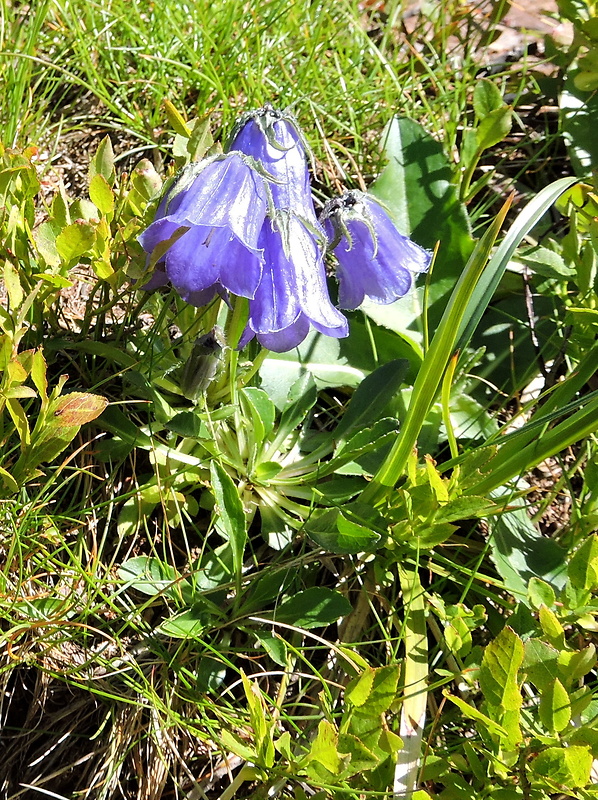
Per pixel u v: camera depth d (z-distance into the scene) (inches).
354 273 7.8
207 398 8.9
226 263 6.8
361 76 12.1
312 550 8.3
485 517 8.1
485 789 6.2
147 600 7.9
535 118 12.5
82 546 7.9
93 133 11.5
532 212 7.3
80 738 7.5
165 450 8.2
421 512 7.4
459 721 7.3
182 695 7.4
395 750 5.9
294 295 6.9
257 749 6.2
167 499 8.2
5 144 10.6
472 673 6.5
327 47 12.0
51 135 11.2
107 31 11.8
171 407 8.6
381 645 7.8
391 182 10.6
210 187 6.5
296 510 8.5
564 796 6.7
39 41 11.8
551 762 5.7
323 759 5.8
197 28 11.7
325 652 8.0
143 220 8.0
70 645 7.6
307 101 11.4
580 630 7.6
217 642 7.8
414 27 13.6
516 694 5.8
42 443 7.0
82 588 7.7
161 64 11.3
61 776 7.4
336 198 7.5
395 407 9.3
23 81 10.7
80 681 7.5
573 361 9.8
